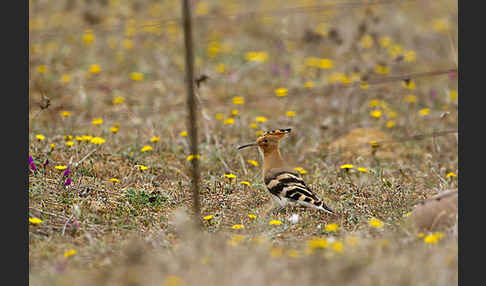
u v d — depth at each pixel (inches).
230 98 708.7
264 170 470.0
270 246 372.5
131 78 759.1
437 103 687.7
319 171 536.1
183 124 633.6
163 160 543.2
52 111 628.1
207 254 346.6
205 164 538.6
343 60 807.1
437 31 887.1
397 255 337.4
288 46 860.6
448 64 792.3
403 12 952.3
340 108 674.2
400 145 594.9
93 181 481.7
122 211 441.7
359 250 348.8
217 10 966.4
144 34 884.0
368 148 585.6
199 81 550.9
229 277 306.0
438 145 576.4
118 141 571.5
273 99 705.6
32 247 380.8
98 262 358.3
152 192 472.1
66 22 916.6
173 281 303.4
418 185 504.1
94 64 790.5
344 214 441.7
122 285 314.3
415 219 402.0
